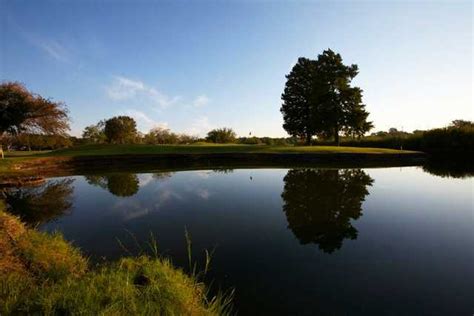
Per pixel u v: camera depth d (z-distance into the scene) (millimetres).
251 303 4109
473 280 4871
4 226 5676
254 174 18250
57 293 3199
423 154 28219
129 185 14531
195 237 6852
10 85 23281
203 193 12328
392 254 5938
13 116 22594
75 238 6734
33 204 10414
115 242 6457
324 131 36812
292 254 5867
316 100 36344
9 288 3295
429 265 5445
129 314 2965
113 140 57469
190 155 25922
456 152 31656
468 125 36188
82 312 2877
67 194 12305
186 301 3484
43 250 4879
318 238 6859
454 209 9672
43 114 24219
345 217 8656
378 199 11125
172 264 5195
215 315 3539
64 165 21859
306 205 10148
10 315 2859
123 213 9148
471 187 13734
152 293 3416
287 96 40906
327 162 26125
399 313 3932
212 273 4992
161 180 16047
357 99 35094
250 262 5453
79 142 60562
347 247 6293
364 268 5270
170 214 8977
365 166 23453
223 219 8414
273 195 11820
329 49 36375
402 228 7688
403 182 15172
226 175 17875
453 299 4293
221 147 33656
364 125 35125
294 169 20969
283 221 8211
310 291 4449
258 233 7156
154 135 58750
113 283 3547
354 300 4227
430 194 12117
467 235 7113
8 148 44438
